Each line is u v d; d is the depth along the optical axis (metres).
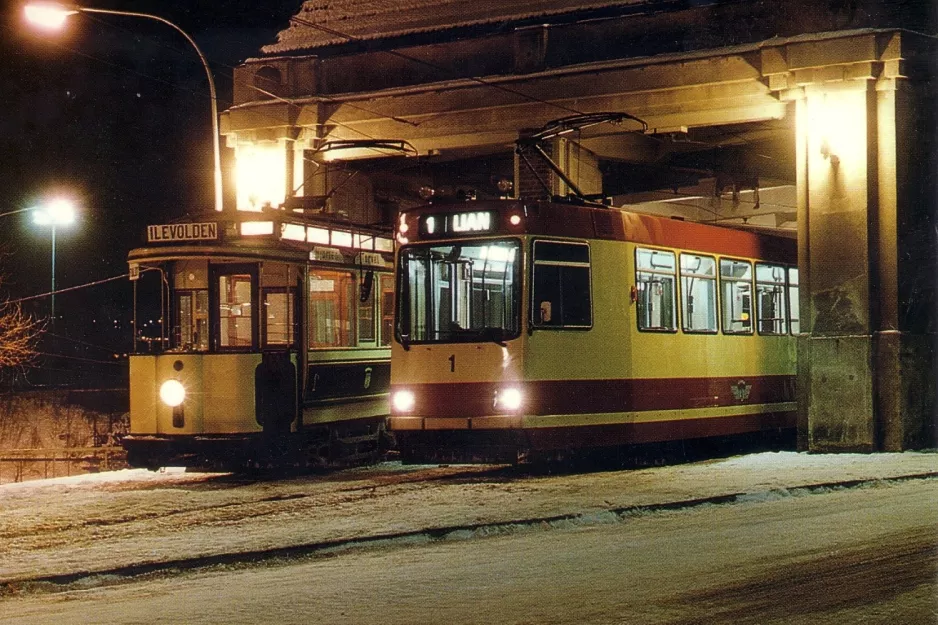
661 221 19.48
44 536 13.14
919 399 21.23
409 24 26.42
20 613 9.12
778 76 21.89
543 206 17.36
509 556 10.93
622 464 19.23
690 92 23.11
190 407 18.56
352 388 20.72
